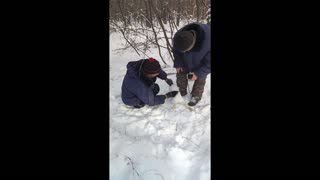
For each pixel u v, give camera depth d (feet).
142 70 8.75
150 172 7.38
